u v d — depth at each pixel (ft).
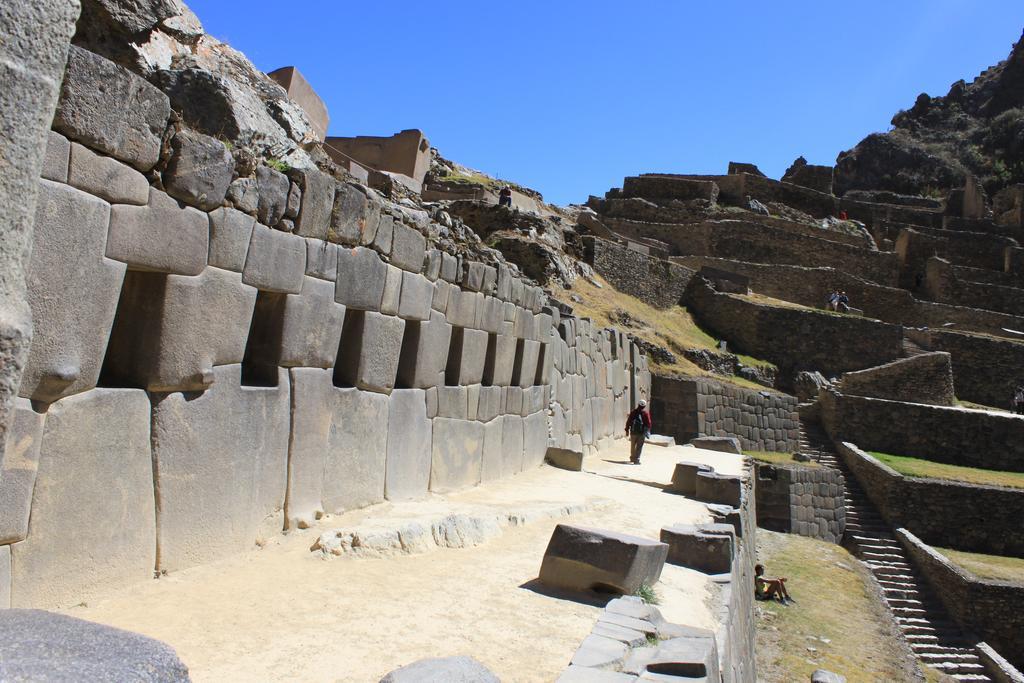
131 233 16.29
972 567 72.84
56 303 14.71
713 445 79.30
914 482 84.23
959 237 188.34
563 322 53.52
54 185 14.44
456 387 33.68
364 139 124.98
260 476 21.01
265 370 21.67
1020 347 132.05
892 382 116.06
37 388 14.58
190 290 17.97
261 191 20.10
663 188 185.57
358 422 25.67
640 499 40.57
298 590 18.84
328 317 23.35
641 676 14.99
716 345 117.39
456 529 25.95
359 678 14.52
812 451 98.73
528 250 91.86
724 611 23.17
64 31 10.37
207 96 28.76
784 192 197.16
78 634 7.88
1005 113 294.66
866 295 149.59
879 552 77.82
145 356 17.39
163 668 7.66
